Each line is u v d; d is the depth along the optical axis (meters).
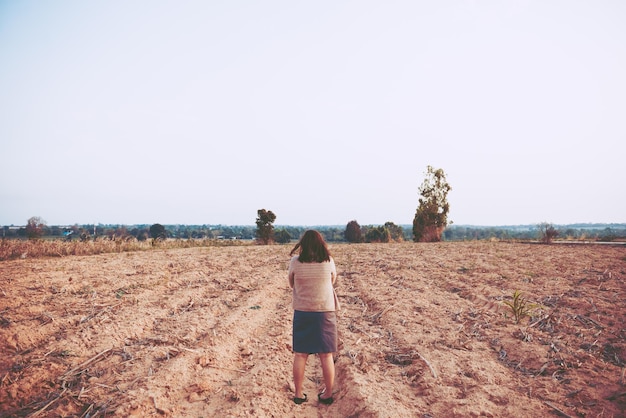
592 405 3.85
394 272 11.98
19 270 10.20
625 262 11.96
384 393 4.32
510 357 5.17
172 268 12.25
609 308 6.87
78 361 4.89
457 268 12.16
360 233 60.62
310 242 4.39
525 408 3.84
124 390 4.24
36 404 3.99
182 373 4.72
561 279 9.52
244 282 10.61
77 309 6.79
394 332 6.35
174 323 6.62
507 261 13.16
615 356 4.96
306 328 4.23
